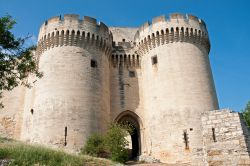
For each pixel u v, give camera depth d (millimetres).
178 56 33625
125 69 37812
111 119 34312
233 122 14867
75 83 31281
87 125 29641
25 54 21328
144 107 34938
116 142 27016
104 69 34969
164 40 34844
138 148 34656
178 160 28641
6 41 19672
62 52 32875
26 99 37469
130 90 36469
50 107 29953
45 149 20625
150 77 34594
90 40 34156
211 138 15016
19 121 37906
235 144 14414
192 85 32062
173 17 35500
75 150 27688
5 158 17188
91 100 31250
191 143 28984
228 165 14219
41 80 32156
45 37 34031
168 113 31031
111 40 38125
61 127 28875
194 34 35062
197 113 30469
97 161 21234
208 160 14672
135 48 38750
